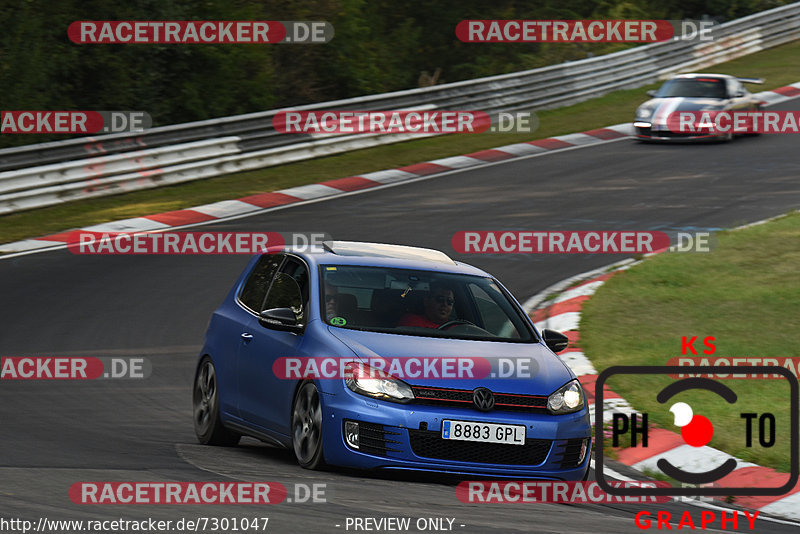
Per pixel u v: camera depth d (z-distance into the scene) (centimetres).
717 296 4703
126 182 7250
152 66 10244
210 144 7844
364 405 2272
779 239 5697
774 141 9181
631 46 14550
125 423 3014
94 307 4538
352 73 12281
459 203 6906
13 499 1923
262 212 6669
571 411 2391
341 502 2031
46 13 9456
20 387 3388
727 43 13362
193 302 4662
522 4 14862
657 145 9062
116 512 1873
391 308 2555
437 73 14000
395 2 14775
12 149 6762
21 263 5338
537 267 5394
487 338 2545
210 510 1917
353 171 8062
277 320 2502
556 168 8094
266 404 2559
